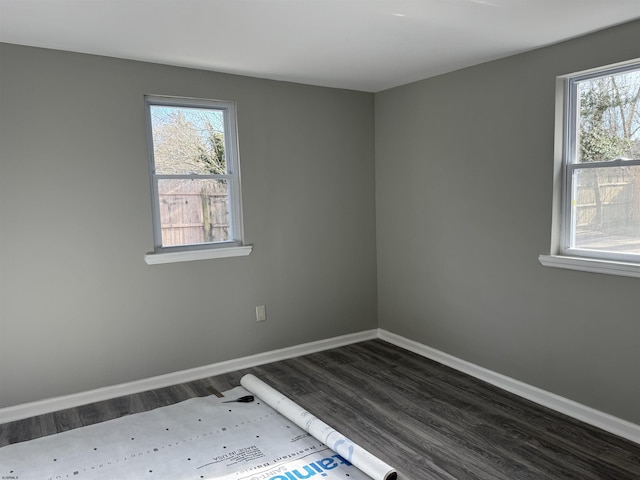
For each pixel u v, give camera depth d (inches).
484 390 127.6
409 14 91.4
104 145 120.5
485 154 129.0
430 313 151.6
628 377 101.7
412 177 153.3
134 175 125.0
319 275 159.8
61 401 119.3
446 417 112.6
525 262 121.3
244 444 101.2
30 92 111.0
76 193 118.0
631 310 100.3
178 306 134.4
